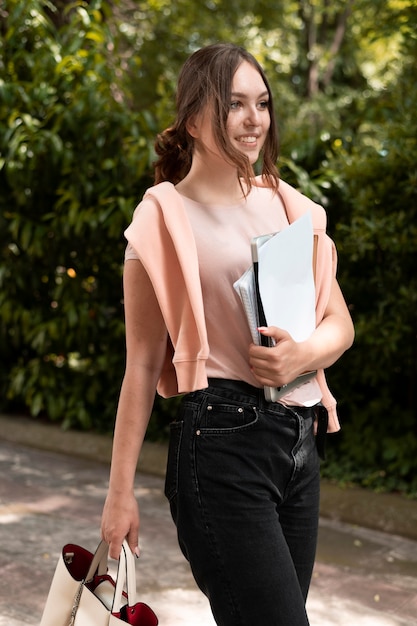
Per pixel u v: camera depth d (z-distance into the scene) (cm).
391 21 531
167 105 513
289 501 163
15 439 519
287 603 150
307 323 162
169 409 481
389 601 299
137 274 159
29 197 506
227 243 160
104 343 512
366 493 392
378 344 405
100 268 510
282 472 157
